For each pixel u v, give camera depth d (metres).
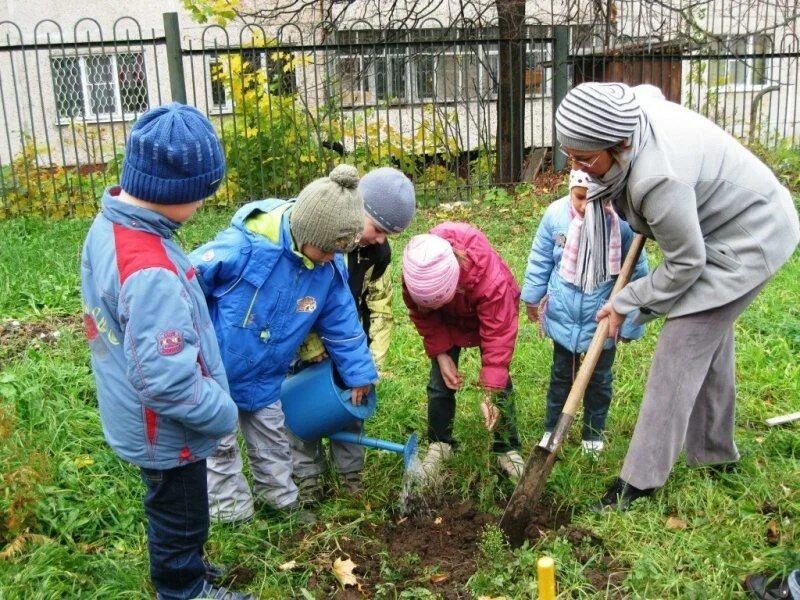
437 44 11.09
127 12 15.01
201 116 2.46
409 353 5.33
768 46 16.59
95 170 11.99
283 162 10.34
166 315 2.37
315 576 3.08
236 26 14.90
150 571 2.82
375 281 3.66
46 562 3.01
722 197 3.13
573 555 3.11
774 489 3.52
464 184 11.03
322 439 3.87
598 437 3.95
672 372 3.29
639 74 11.92
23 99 14.87
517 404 4.43
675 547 3.13
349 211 2.93
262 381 3.23
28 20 14.73
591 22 12.06
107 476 3.64
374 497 3.62
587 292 3.67
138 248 2.39
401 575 3.05
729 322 3.28
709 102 12.71
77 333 5.62
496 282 3.49
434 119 11.14
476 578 2.92
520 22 11.20
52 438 3.88
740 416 4.32
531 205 9.88
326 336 3.37
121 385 2.49
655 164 2.98
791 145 12.83
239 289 3.11
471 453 3.73
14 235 8.35
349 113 14.01
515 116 11.34
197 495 2.69
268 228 3.10
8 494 3.25
